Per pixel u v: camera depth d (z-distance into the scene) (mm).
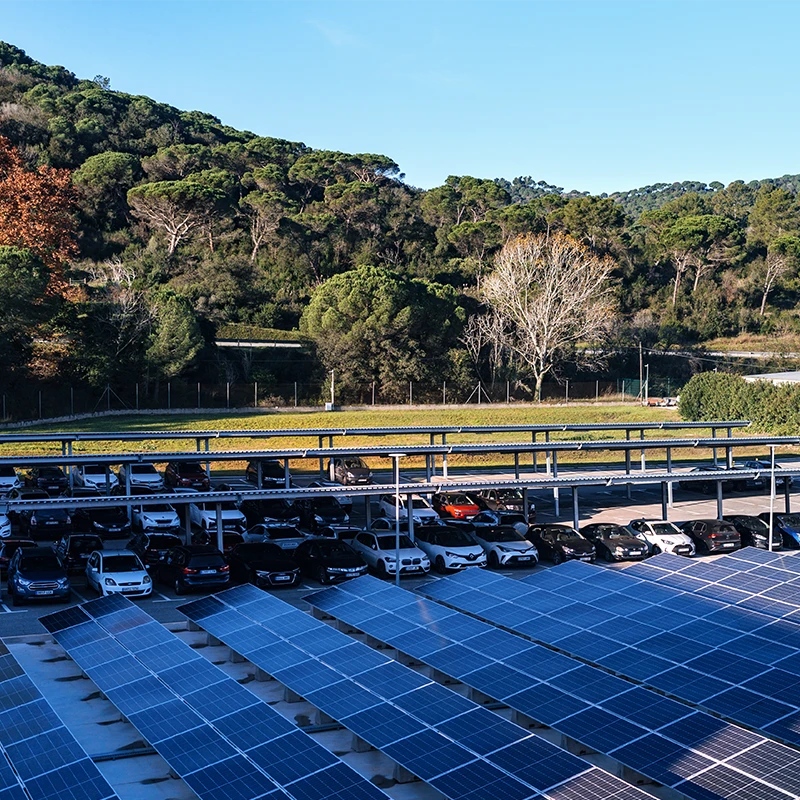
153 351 77688
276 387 84438
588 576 25656
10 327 68188
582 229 131250
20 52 160875
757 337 132750
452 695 17219
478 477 55031
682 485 56375
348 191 124312
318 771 14352
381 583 25781
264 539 35344
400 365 87312
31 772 14453
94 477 47562
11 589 28766
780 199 160875
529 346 93875
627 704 16938
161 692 18172
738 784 13805
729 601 22547
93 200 116250
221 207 108062
